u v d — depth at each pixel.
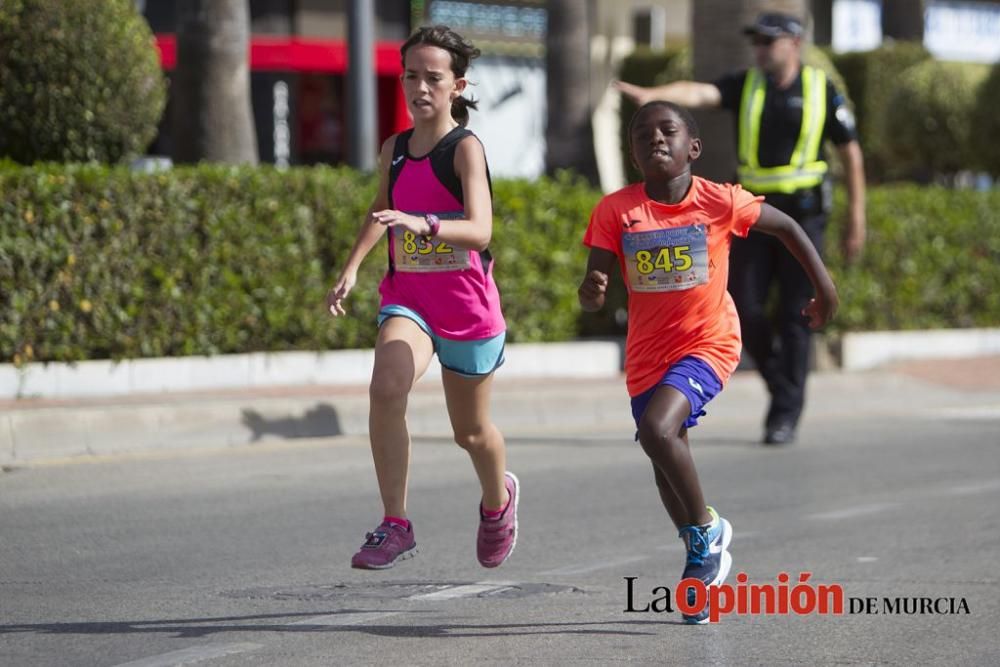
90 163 44.91
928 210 60.78
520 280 51.94
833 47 107.50
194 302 45.19
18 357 42.03
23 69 44.25
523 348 51.16
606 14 102.06
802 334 42.25
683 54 84.88
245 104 52.34
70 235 42.62
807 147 40.69
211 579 25.25
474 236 21.03
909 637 22.08
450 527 30.28
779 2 54.41
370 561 21.20
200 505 31.95
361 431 42.56
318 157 85.56
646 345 22.05
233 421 40.41
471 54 22.19
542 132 98.56
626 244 21.98
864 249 58.56
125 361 43.81
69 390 42.81
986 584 25.61
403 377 21.36
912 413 50.34
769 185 40.78
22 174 41.75
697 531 21.78
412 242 21.78
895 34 105.44
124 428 38.66
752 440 43.62
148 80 45.94
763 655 20.91
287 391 45.03
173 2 80.12
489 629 22.12
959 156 83.00
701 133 55.53
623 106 93.00
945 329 61.69
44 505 31.59
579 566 26.88
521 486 35.38
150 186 43.97
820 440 43.66
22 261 41.91
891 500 33.97
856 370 55.72
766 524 31.05
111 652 20.38
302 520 30.62
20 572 25.58
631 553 28.05
